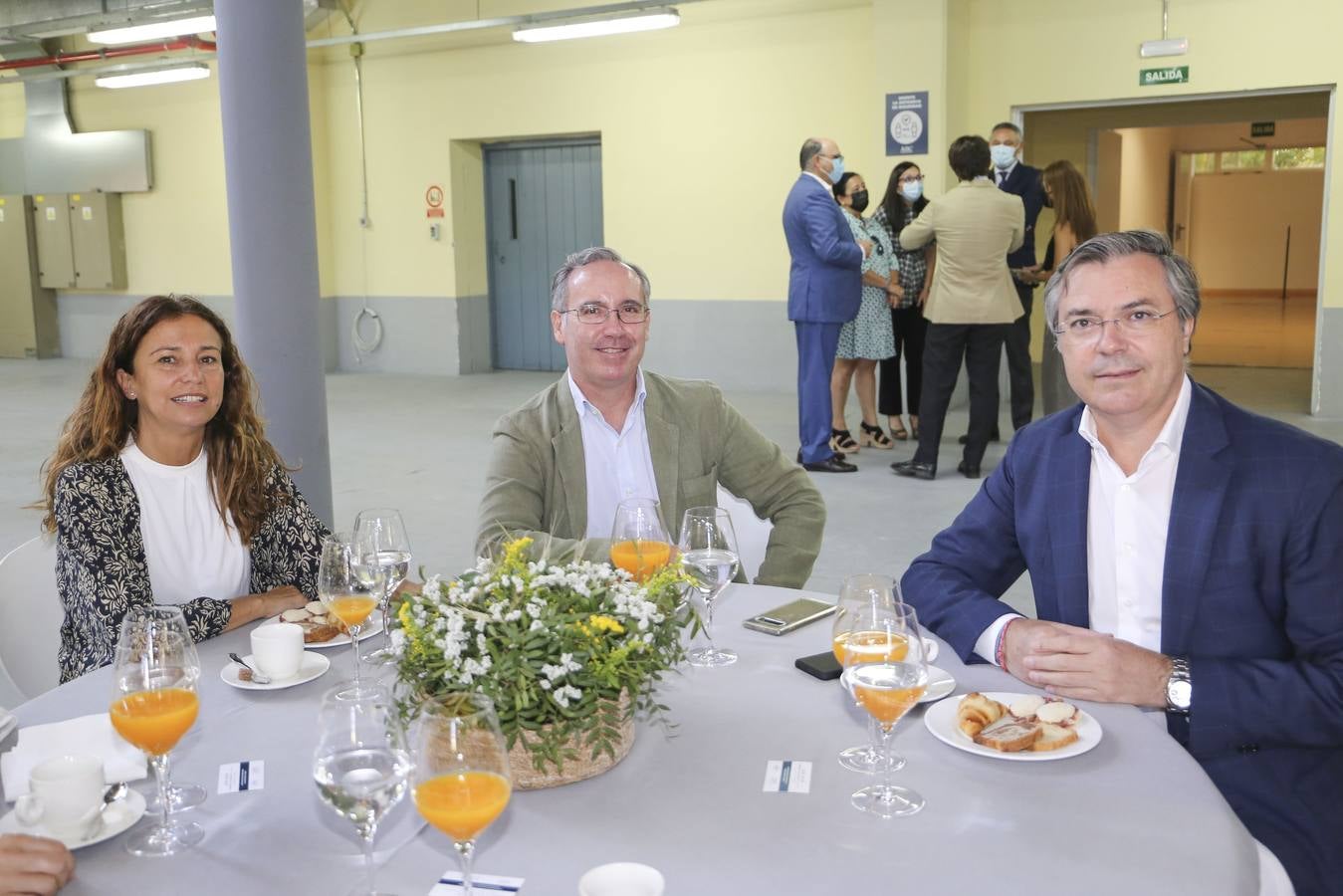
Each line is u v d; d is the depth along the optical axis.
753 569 2.44
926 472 5.96
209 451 2.15
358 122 10.42
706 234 9.14
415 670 1.33
